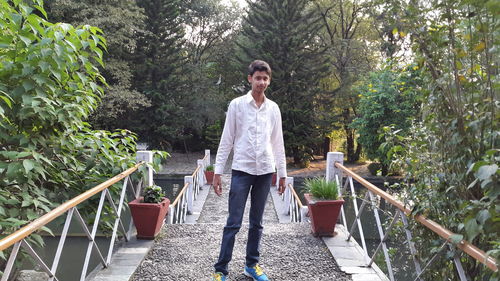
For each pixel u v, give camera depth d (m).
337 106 19.66
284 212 7.29
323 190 3.40
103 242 6.88
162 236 3.46
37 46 2.45
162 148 19.86
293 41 15.99
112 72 15.01
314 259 2.91
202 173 10.34
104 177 3.05
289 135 16.91
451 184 1.59
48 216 1.73
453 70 1.54
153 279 2.57
